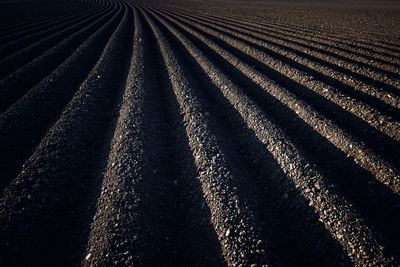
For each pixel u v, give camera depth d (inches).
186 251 171.9
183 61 511.5
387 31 731.4
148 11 1302.9
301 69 440.5
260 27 813.9
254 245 158.4
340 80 374.0
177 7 1596.9
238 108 318.3
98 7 1551.4
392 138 252.1
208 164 223.3
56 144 238.5
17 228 164.4
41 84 343.6
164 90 390.9
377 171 211.2
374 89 329.4
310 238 175.8
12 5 1583.4
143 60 466.6
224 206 184.1
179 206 205.6
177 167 243.4
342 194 193.9
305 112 294.5
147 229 172.9
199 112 301.0
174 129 295.0
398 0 2119.8
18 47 576.1
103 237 162.2
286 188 212.2
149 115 304.3
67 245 171.0
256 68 465.1
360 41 590.6
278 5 1726.1
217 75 403.9
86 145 263.6
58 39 644.7
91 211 189.3
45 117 302.0
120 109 318.3
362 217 173.2
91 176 232.2
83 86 349.7
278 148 242.1
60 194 202.2
